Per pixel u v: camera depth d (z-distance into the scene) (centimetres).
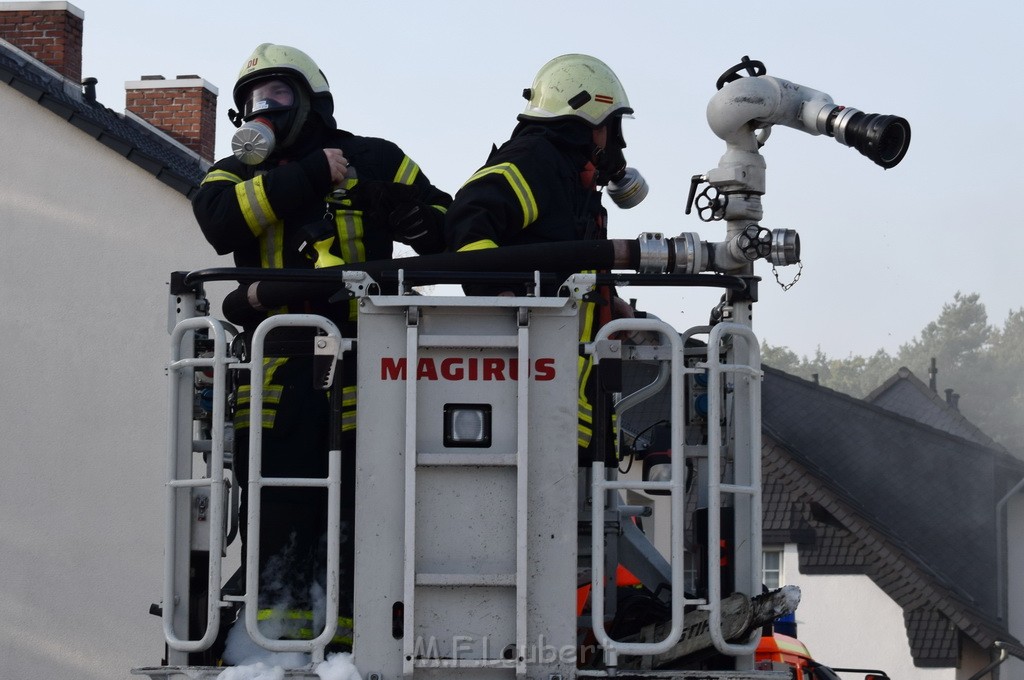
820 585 3053
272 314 566
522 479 463
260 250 583
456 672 465
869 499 3353
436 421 472
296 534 545
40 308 2219
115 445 2203
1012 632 3178
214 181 579
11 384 2212
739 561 519
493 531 468
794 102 577
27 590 2186
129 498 2194
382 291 514
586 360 556
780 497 3102
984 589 3145
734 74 582
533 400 474
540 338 476
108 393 2209
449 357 475
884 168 569
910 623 2998
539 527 470
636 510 610
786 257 539
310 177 560
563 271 532
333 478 481
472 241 538
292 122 579
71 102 2341
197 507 525
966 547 3216
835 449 3491
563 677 464
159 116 2647
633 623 546
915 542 3189
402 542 469
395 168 611
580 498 569
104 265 2220
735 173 559
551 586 468
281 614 536
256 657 527
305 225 567
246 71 582
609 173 609
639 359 528
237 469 559
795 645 1338
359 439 471
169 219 2217
